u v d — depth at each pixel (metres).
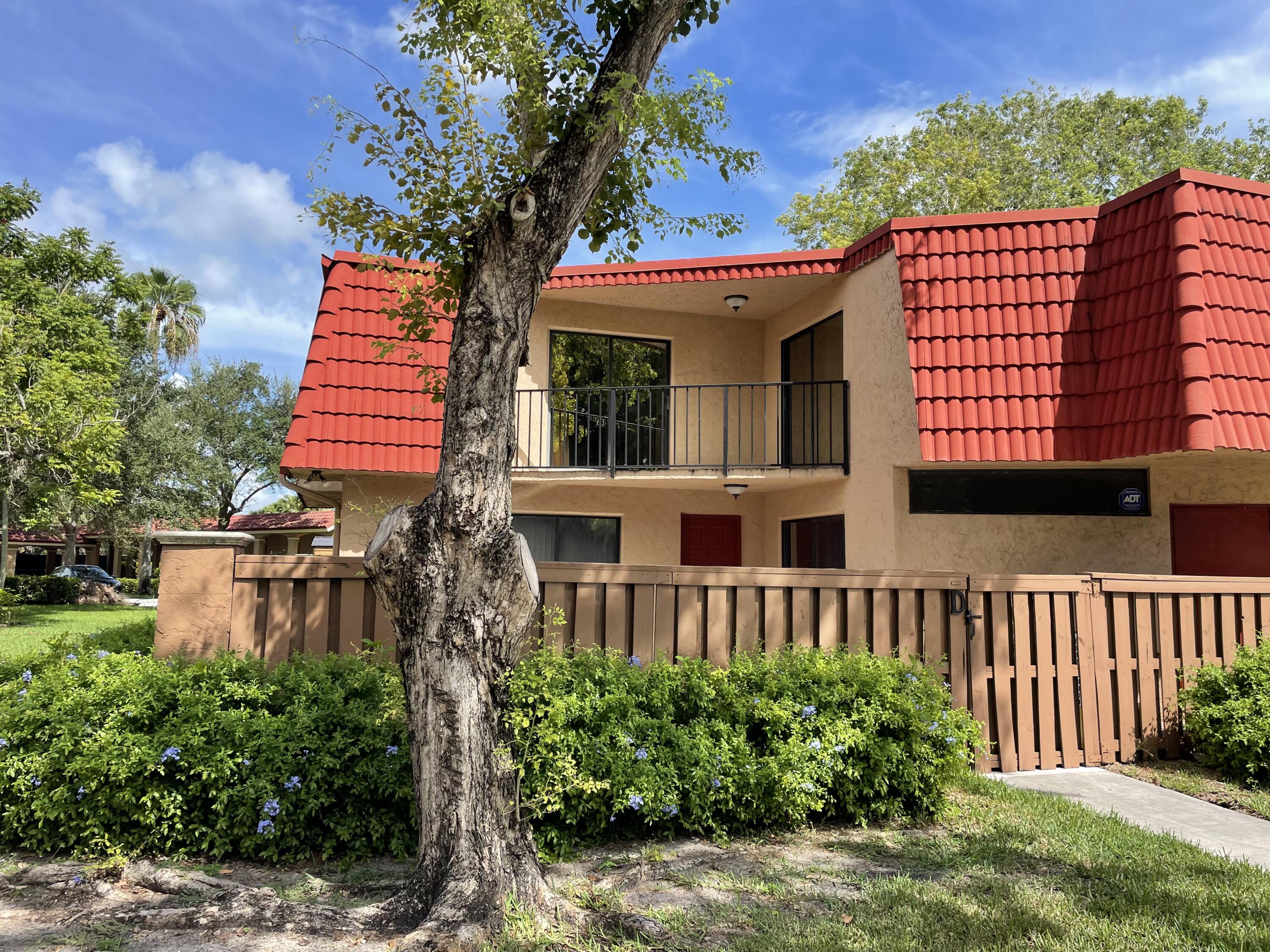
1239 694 7.07
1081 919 3.93
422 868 4.02
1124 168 31.06
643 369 13.90
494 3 4.59
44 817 4.60
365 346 11.31
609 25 5.21
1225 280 8.93
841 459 12.09
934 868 4.69
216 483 41.09
